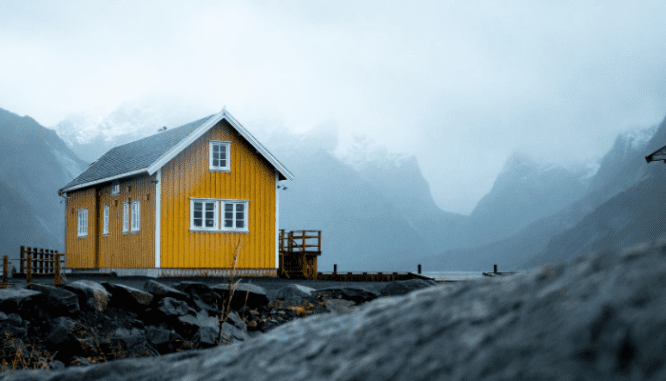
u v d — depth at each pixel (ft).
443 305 7.56
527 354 5.52
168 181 83.41
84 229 104.73
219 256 85.81
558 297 6.19
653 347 4.83
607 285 5.85
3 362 29.76
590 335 5.30
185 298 39.99
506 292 7.02
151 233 82.99
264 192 89.86
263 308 44.09
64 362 32.86
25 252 86.43
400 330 7.27
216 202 86.33
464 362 5.89
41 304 34.40
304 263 94.79
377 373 6.43
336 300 46.65
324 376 6.84
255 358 8.27
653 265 5.75
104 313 36.47
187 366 8.90
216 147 87.25
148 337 36.19
